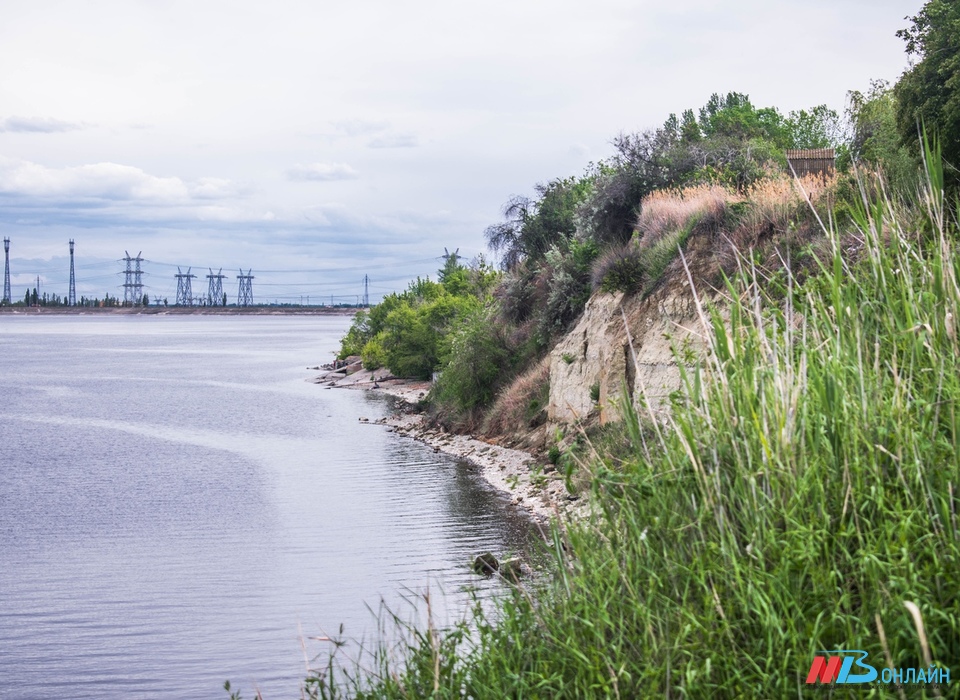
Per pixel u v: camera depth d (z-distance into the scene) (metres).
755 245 20.12
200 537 22.28
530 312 39.72
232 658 13.40
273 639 14.09
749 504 6.40
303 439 40.94
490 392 37.62
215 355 125.75
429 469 30.59
